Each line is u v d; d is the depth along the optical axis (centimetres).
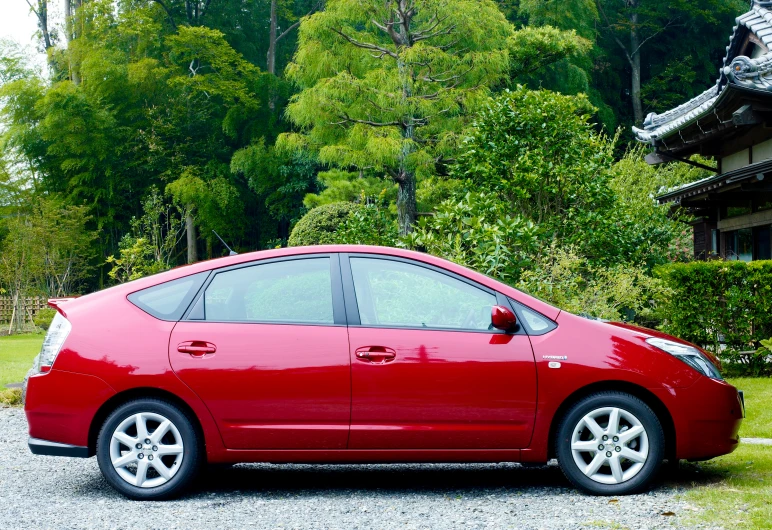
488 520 425
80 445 484
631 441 477
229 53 3834
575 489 495
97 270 3862
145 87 3906
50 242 3020
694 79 4097
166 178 3822
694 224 1808
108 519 439
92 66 3791
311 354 480
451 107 1580
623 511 435
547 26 2653
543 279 915
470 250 922
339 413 477
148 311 498
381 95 1523
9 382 1118
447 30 1653
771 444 615
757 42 1496
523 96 1148
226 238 4000
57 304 515
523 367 476
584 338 483
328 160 1529
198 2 4206
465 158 1154
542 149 1105
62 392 485
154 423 488
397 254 509
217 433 479
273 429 478
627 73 4447
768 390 855
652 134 1562
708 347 1023
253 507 465
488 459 480
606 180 1145
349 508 458
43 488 523
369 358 479
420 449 478
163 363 481
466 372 476
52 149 3759
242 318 493
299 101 1582
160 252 3108
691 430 474
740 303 973
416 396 476
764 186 1287
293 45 4347
